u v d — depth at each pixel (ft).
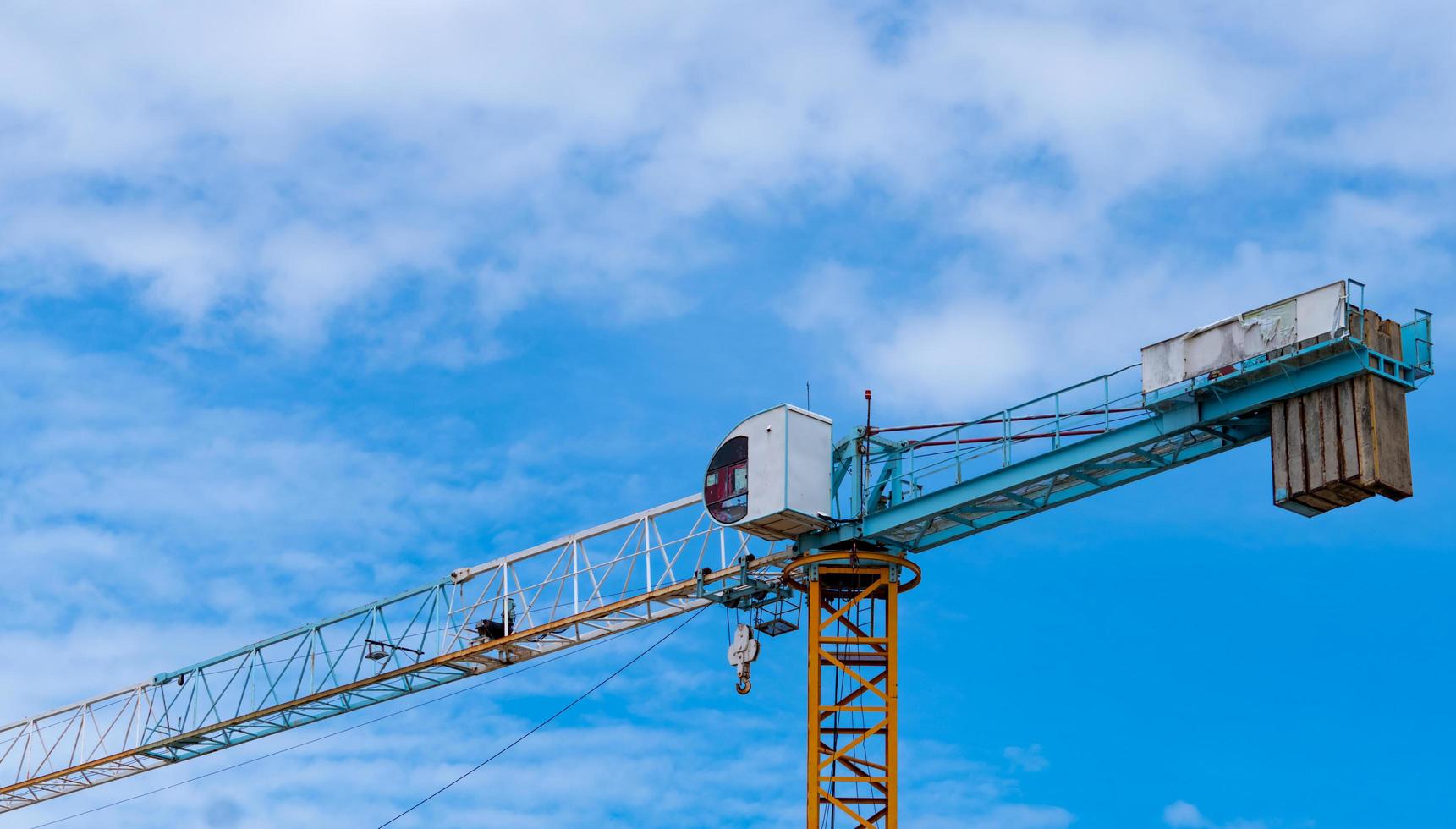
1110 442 332.60
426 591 441.68
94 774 505.25
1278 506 314.14
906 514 357.82
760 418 367.86
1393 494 304.91
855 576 369.50
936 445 358.43
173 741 483.10
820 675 361.30
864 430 368.48
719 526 370.94
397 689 449.89
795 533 367.66
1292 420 313.73
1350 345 306.35
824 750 360.89
